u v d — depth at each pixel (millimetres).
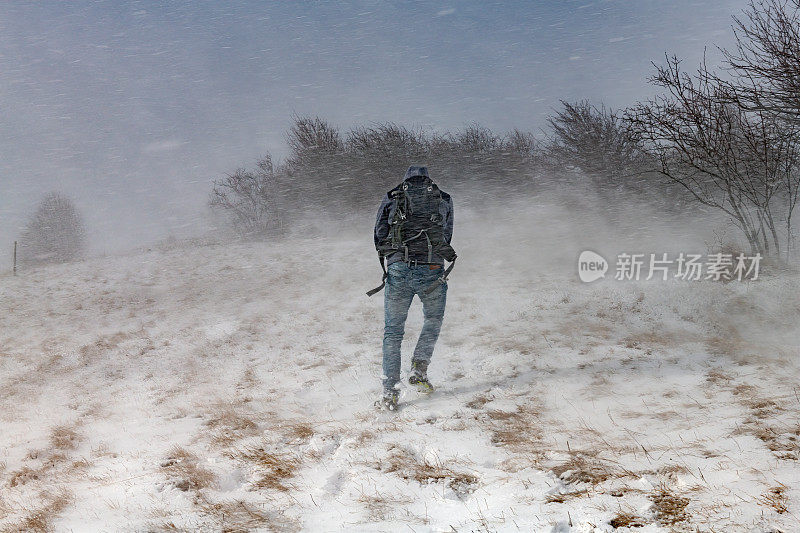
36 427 5551
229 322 9664
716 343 5551
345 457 3629
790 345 5266
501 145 25000
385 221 4816
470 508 2766
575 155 19828
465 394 4707
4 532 3158
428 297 4750
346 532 2652
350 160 26406
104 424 5305
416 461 3482
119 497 3377
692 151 9844
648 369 4934
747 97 9227
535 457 3322
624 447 3318
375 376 5645
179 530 2834
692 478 2766
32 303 13852
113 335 9789
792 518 2225
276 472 3529
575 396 4406
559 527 2445
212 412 5141
